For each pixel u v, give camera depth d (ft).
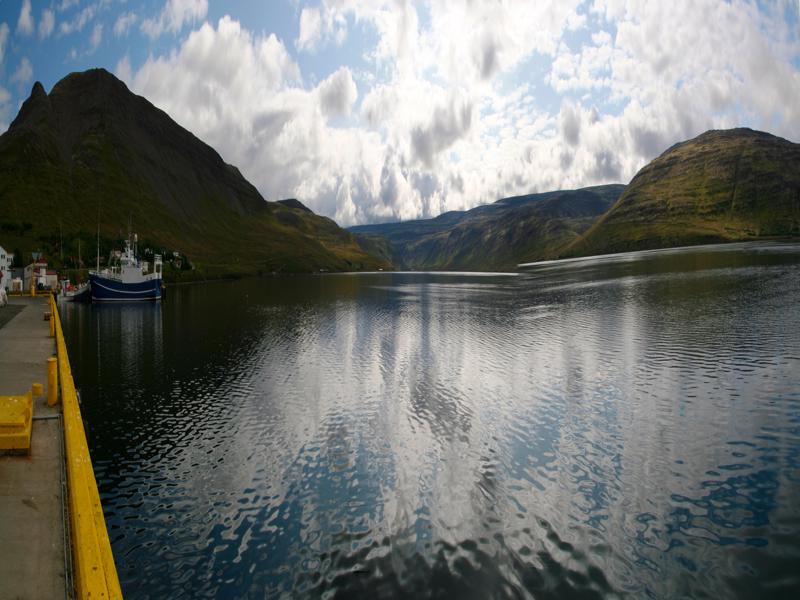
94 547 26.55
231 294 445.78
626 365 129.29
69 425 48.93
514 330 193.77
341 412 101.40
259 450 83.56
